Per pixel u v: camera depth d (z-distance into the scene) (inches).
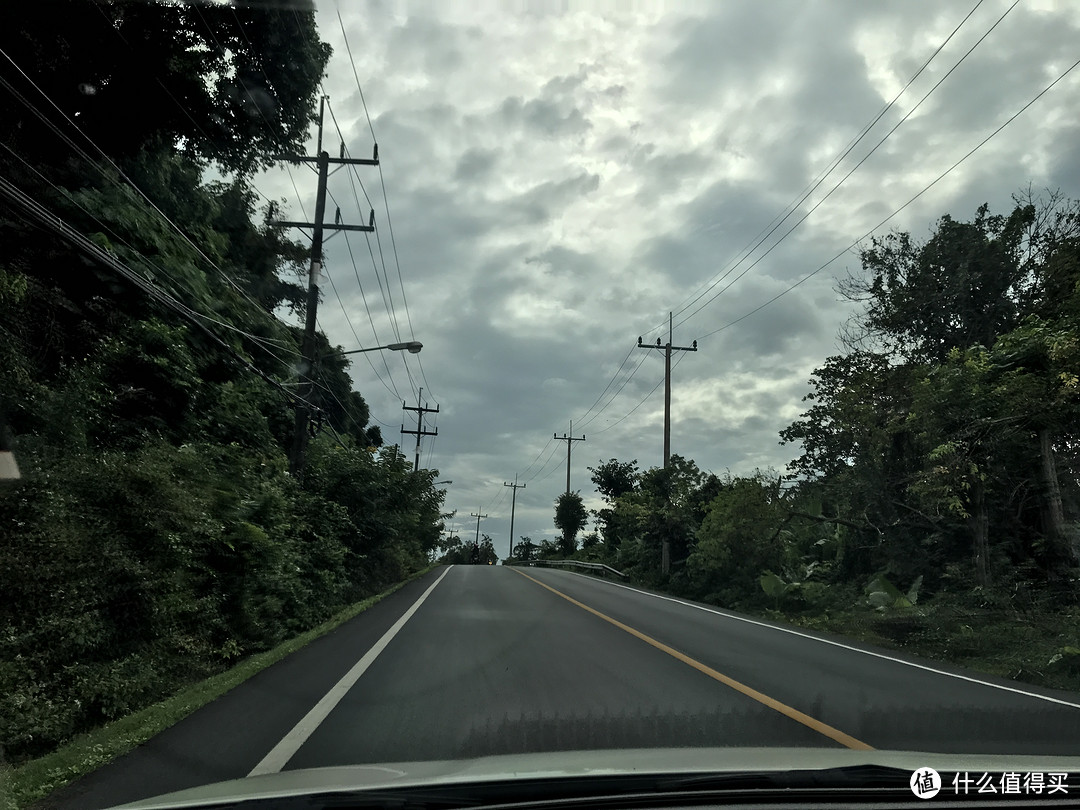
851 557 907.4
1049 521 668.1
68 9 535.5
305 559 585.6
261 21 607.5
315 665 367.2
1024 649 487.8
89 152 609.0
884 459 820.6
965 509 694.5
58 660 285.6
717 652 436.1
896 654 473.7
